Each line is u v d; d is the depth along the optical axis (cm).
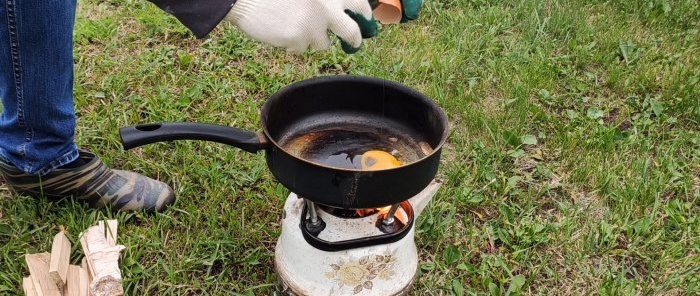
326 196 127
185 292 161
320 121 152
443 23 284
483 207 193
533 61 261
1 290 156
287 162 128
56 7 142
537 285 170
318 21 126
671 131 229
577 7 303
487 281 167
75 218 176
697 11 306
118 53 254
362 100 152
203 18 129
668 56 272
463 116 229
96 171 176
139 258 167
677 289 169
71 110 164
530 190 196
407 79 249
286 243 151
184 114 223
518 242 181
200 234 174
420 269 170
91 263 157
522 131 226
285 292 158
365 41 268
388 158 142
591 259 177
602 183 201
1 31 141
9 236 172
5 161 170
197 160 198
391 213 143
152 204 180
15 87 151
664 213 193
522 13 295
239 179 194
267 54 259
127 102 228
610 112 243
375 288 149
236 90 238
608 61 266
